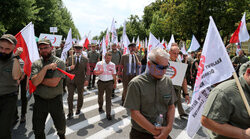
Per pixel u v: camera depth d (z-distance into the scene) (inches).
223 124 60.6
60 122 119.3
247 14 605.3
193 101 90.7
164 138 71.4
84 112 199.5
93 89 307.1
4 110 106.9
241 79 63.6
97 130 157.0
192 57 353.7
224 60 77.6
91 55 321.1
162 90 75.5
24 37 133.6
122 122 175.2
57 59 115.3
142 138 76.7
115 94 282.8
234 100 60.9
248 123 61.1
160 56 70.7
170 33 1082.7
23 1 597.6
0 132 105.0
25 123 163.9
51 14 1024.9
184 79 163.3
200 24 863.7
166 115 78.5
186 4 869.8
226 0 817.5
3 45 104.2
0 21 577.0
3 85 106.2
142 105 73.5
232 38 239.6
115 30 302.2
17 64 112.1
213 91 65.3
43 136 116.5
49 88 110.7
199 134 154.5
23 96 163.2
